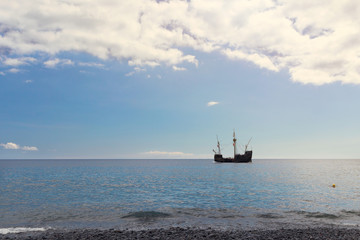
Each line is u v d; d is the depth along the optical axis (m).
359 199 36.34
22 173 109.56
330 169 146.25
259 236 16.88
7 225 21.53
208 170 138.00
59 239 16.11
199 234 17.31
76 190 48.19
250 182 64.88
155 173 110.88
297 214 26.08
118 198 37.84
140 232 17.86
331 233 17.67
